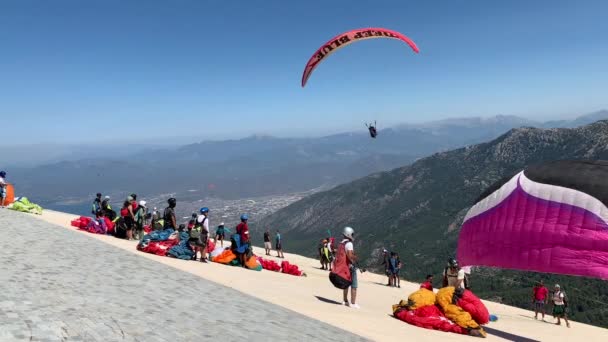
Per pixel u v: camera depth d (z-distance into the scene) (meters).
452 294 13.30
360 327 11.12
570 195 13.03
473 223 15.27
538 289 26.00
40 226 20.06
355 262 14.45
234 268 19.72
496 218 14.40
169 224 20.56
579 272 12.12
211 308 9.70
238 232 20.75
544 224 13.11
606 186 12.77
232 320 8.93
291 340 8.23
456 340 11.60
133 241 23.14
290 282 18.70
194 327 7.82
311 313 11.88
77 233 20.42
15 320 6.34
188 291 11.17
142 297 9.50
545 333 19.42
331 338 9.09
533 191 13.78
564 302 24.02
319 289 18.30
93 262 12.92
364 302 17.08
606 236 12.09
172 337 6.96
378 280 31.73
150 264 14.38
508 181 14.87
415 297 13.54
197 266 17.84
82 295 8.67
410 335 11.19
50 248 14.23
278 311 10.93
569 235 12.58
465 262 15.28
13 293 7.89
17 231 17.23
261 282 16.59
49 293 8.36
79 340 6.00
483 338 12.66
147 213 26.52
